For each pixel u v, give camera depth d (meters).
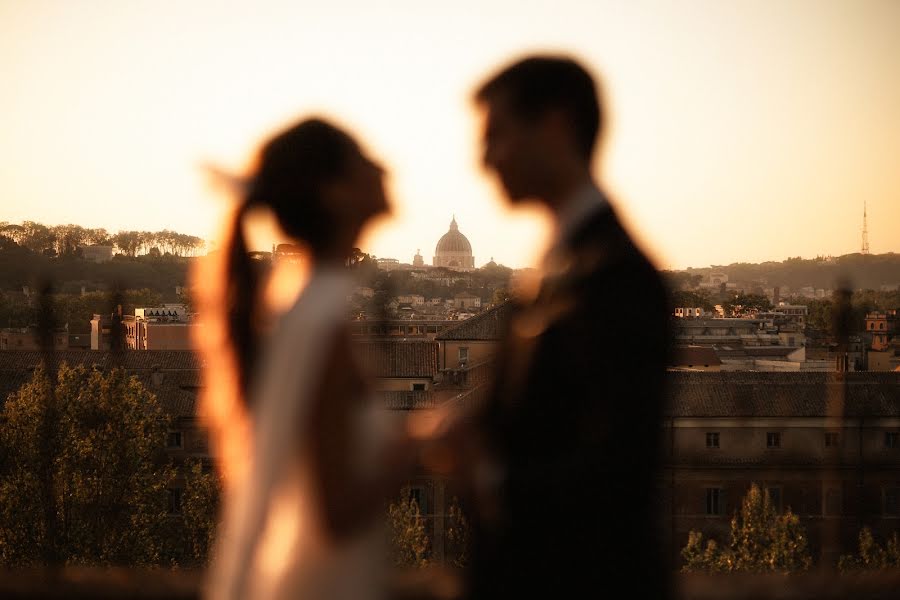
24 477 37.00
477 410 3.03
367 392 3.00
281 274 3.06
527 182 3.16
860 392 50.56
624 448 2.77
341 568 2.92
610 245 2.98
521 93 3.09
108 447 38.44
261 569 2.96
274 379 2.89
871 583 7.07
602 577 2.80
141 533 37.78
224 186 3.01
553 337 2.86
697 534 38.72
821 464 48.66
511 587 2.87
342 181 3.02
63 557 36.66
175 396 53.78
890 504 48.31
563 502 2.77
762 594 6.93
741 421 49.47
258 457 2.88
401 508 28.64
